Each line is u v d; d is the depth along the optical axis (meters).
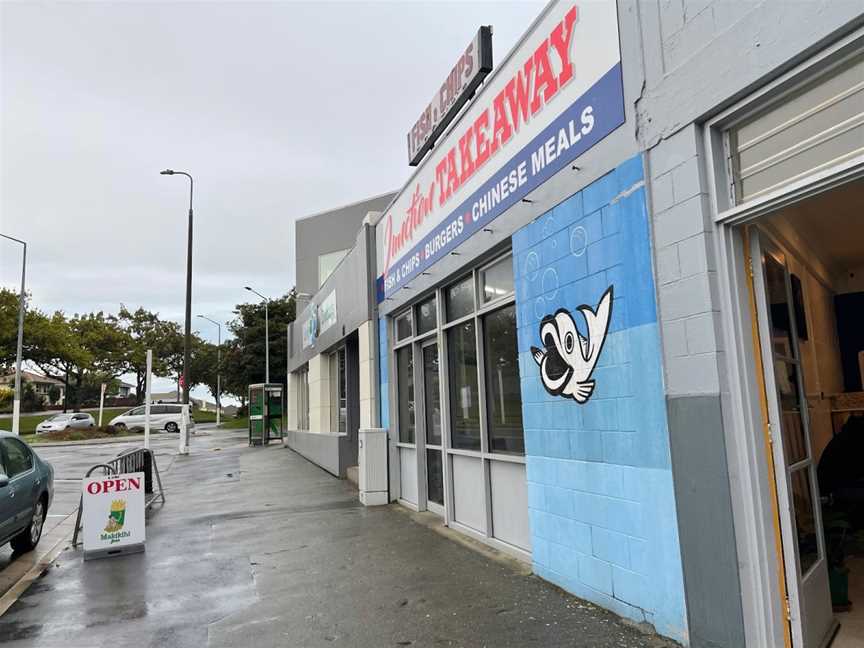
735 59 3.44
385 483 9.76
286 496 11.27
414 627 4.49
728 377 3.59
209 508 10.41
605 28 4.49
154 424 41.00
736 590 3.45
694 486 3.70
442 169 7.59
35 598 5.80
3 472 6.97
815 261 6.09
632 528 4.23
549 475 5.23
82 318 56.75
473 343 7.10
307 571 6.16
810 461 4.13
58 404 69.94
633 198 4.20
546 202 5.23
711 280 3.63
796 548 3.59
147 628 4.86
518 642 4.09
